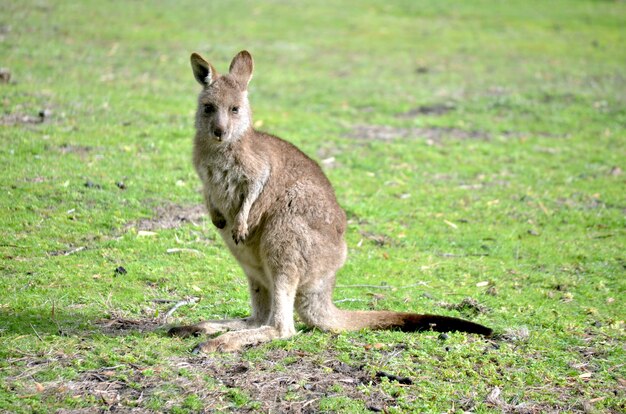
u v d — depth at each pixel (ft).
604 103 55.77
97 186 33.47
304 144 43.52
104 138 38.99
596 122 52.16
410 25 80.12
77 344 20.02
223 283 26.21
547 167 43.34
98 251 27.61
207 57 60.08
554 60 68.90
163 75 54.19
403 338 21.90
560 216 36.11
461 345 21.63
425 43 73.26
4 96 42.55
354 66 63.62
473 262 30.30
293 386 18.71
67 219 30.01
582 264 30.53
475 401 18.90
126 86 49.67
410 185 39.09
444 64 66.03
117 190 33.35
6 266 25.46
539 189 39.70
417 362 20.49
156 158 37.55
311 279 21.71
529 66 66.28
